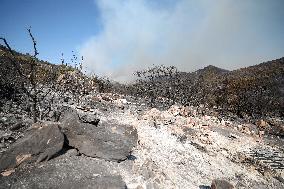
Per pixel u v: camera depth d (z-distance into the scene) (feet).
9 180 24.34
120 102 69.46
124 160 32.71
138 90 100.01
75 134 31.81
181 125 58.39
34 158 27.45
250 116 104.68
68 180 25.52
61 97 55.93
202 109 89.71
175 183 33.35
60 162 28.32
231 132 64.39
